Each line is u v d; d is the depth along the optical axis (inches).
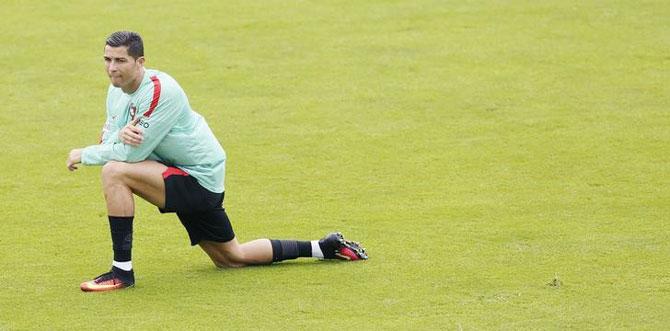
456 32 1894.7
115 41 946.1
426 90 1652.3
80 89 1691.7
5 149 1454.2
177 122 973.2
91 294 964.6
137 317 906.7
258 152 1430.9
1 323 896.9
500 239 1111.6
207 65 1779.0
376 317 903.1
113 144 964.6
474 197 1252.5
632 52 1785.2
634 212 1188.5
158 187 970.7
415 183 1307.8
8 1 2100.1
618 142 1430.9
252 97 1644.9
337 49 1834.4
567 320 890.7
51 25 1971.0
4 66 1788.9
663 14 1953.7
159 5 2076.8
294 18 1989.4
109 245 1115.9
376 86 1675.7
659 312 906.7
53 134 1514.5
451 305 929.5
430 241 1109.7
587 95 1614.2
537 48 1812.3
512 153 1403.8
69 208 1240.8
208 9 2049.7
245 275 1014.4
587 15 1959.9
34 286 991.0
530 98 1608.0
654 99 1592.0
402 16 1988.2
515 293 957.2
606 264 1029.8
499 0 2054.6
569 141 1439.5
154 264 1054.4
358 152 1423.5
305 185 1310.3
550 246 1085.8
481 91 1641.2
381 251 1081.4
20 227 1175.0
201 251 1096.8
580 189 1270.9
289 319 898.7
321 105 1605.6
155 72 971.9
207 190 989.8
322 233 1147.9
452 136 1473.9
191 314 912.3
